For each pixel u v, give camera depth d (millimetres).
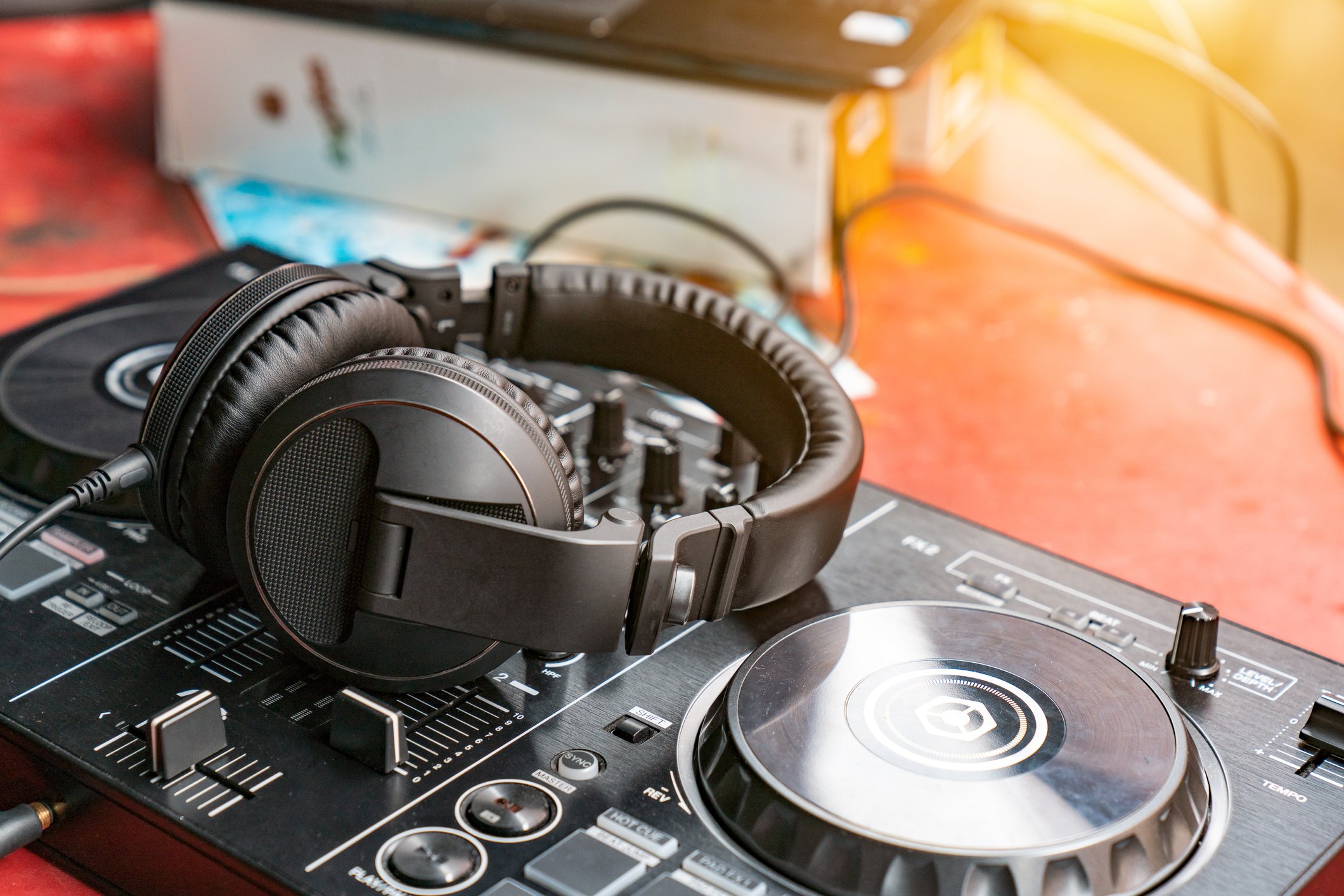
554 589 653
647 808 651
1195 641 702
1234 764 670
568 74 1071
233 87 1197
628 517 660
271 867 631
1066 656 685
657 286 783
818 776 639
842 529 715
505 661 705
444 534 651
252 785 658
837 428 730
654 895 622
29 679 700
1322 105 1114
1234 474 904
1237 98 1167
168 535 712
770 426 773
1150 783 636
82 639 719
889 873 618
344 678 686
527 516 660
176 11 1186
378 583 657
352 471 661
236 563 679
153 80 1436
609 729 682
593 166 1100
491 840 640
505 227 1158
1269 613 809
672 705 692
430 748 673
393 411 654
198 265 927
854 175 1111
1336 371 986
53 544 763
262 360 681
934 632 696
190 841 646
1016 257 1131
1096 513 874
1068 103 1396
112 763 667
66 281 1044
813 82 1002
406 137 1158
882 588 748
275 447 663
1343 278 1080
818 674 675
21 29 1541
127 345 858
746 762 644
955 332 1021
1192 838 637
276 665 708
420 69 1124
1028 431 936
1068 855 617
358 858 635
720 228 1055
